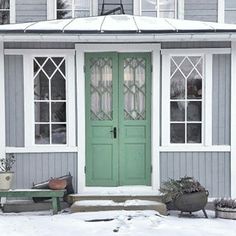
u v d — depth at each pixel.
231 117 7.45
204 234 5.99
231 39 7.11
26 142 7.50
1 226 6.35
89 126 7.63
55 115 7.59
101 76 7.62
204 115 7.48
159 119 7.49
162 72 7.47
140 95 7.61
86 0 8.30
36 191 6.98
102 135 7.64
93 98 7.63
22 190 7.04
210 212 7.24
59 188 7.07
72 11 8.29
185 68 7.51
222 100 7.48
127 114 7.63
